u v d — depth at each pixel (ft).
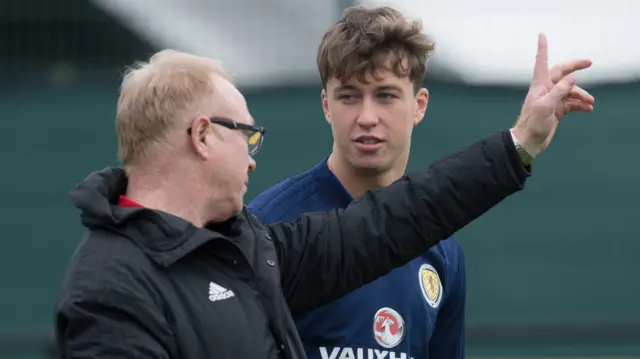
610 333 79.00
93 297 24.82
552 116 29.12
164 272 25.62
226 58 81.25
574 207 80.48
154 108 26.37
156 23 81.87
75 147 82.84
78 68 82.94
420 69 34.55
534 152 29.37
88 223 26.27
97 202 25.95
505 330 79.36
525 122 29.30
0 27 82.12
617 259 79.87
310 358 33.12
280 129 81.46
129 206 26.40
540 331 79.41
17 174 82.84
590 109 29.86
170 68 26.78
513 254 80.18
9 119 82.84
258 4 81.76
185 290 25.66
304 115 81.41
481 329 79.66
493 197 29.60
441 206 29.73
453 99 81.00
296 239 30.04
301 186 35.12
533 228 80.33
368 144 33.76
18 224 82.53
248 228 28.30
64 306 24.91
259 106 81.66
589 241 80.18
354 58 33.27
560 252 80.18
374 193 30.76
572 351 79.30
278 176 81.51
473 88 80.84
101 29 82.28
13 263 82.17
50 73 82.94
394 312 34.06
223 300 26.00
